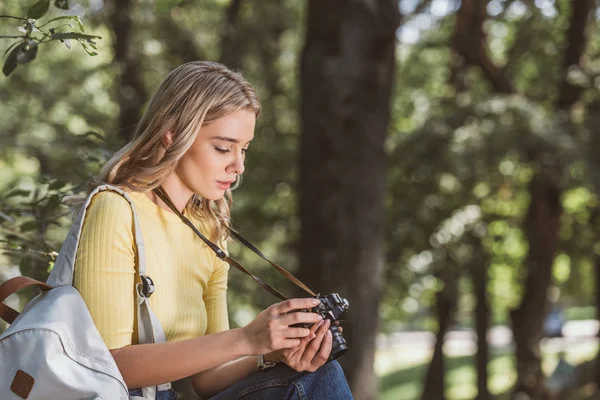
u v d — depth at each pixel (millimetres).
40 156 10180
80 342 2045
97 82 11977
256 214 14562
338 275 7684
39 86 11242
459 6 14641
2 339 1989
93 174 3506
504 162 14773
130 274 2260
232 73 2418
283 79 14508
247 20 12906
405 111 17297
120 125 10938
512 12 15625
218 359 2180
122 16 11195
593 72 14430
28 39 2680
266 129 14359
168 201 2412
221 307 2697
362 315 7711
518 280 17828
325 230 7703
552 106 15055
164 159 2322
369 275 7750
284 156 14141
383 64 7711
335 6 7633
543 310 16906
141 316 2287
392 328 23125
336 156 7660
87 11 10758
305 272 7805
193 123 2320
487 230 16828
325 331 2295
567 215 17719
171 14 13156
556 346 35375
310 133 7723
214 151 2371
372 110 7676
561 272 23203
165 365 2166
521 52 15805
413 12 13219
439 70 18000
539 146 13164
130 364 2170
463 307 27766
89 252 2207
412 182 15102
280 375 2395
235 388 2420
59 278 2176
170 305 2379
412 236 15648
